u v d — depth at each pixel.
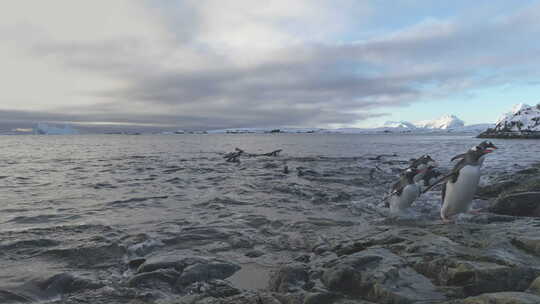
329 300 4.16
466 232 6.16
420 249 5.36
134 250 6.45
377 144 69.12
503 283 4.19
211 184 15.20
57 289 4.91
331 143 78.88
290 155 36.09
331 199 11.47
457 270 4.41
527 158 27.88
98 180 16.78
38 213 9.55
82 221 8.64
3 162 28.39
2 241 6.85
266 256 6.20
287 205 10.62
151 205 10.68
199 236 7.31
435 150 43.69
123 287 4.91
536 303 3.26
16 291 4.77
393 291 4.15
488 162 24.25
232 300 4.25
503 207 8.73
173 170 21.50
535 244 5.14
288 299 4.23
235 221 8.62
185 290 4.84
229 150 49.62
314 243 6.85
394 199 9.42
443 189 8.28
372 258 5.06
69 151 47.16
